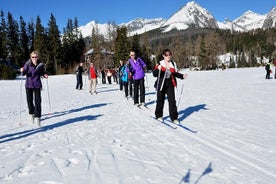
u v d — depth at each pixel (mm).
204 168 4316
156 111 8281
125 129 6988
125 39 76562
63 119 8812
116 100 14016
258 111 9859
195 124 7625
